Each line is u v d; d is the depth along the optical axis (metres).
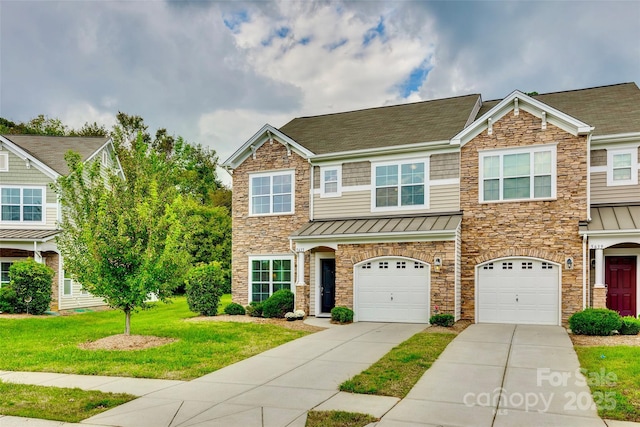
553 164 16.48
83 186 13.31
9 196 23.94
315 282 19.72
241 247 21.52
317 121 24.77
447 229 16.28
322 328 16.00
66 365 10.68
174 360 11.05
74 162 13.43
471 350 11.87
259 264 21.16
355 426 6.74
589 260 16.08
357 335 14.41
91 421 7.03
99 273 13.00
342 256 18.09
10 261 23.81
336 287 18.12
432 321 16.00
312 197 20.38
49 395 8.34
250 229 21.41
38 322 17.75
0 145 24.12
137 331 15.09
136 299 13.43
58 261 23.62
